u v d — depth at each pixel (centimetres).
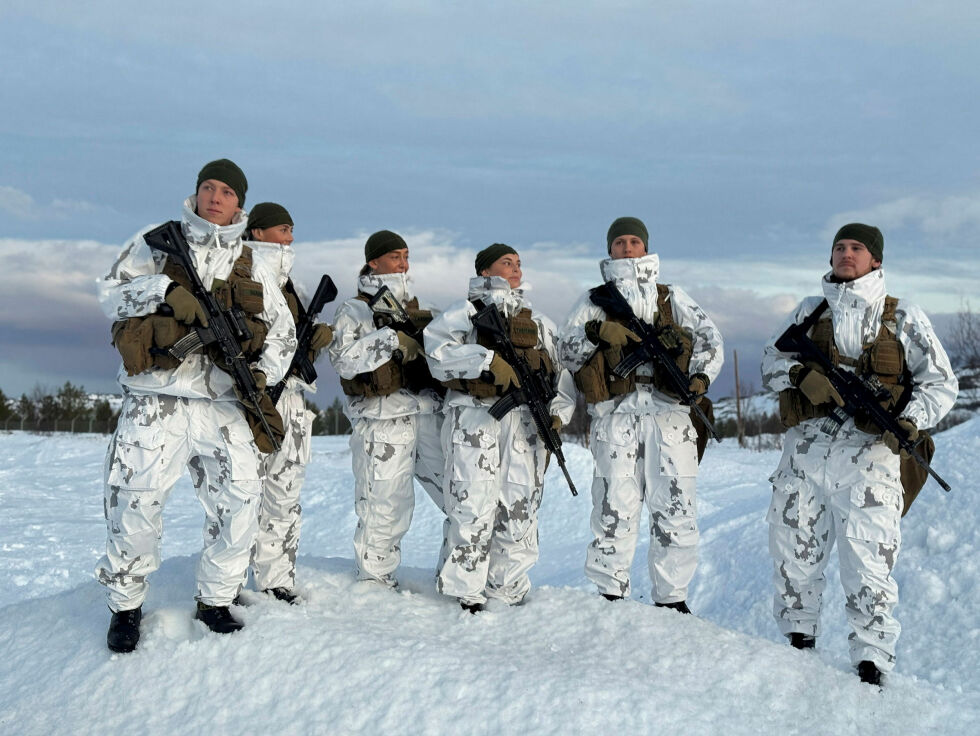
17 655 385
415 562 1057
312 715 323
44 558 1024
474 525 415
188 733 322
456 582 416
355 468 451
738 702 353
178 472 359
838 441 406
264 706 330
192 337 343
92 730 329
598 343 435
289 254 430
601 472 438
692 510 438
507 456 428
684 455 435
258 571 420
